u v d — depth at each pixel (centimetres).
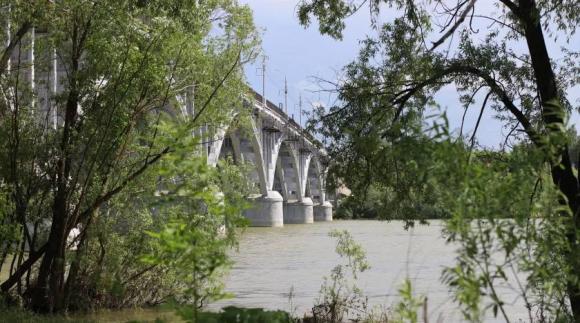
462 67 1443
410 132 543
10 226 1645
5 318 1548
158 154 1762
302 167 13650
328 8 1552
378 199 1427
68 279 1881
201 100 1964
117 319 1841
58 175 1812
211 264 583
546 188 539
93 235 1869
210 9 1889
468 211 497
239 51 1964
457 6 1350
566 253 611
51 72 1983
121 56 1727
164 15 1777
